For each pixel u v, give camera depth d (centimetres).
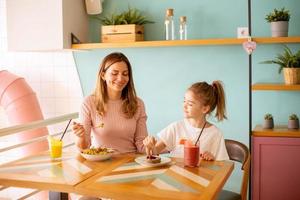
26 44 303
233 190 298
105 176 159
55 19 293
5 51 352
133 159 190
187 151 175
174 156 201
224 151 206
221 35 294
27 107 316
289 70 254
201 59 301
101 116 221
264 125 266
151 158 181
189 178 155
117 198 138
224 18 293
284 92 284
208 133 209
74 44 298
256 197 255
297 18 277
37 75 346
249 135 268
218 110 211
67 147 309
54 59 340
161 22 307
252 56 289
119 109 224
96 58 328
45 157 195
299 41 254
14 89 317
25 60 348
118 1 317
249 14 269
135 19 297
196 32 299
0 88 319
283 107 285
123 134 223
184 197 132
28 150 316
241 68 293
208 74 301
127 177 157
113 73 214
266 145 252
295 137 246
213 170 168
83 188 144
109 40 298
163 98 313
